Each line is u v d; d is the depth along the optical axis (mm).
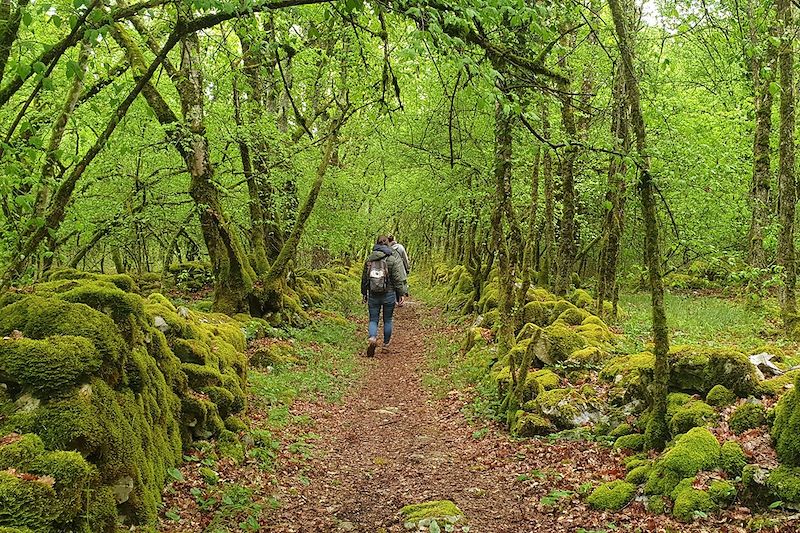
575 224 18375
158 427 5488
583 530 5211
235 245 14281
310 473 6832
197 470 5918
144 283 19375
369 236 31656
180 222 14195
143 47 12023
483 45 5516
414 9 4391
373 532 5359
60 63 9734
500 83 5613
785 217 12141
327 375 11688
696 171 10945
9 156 5574
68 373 4152
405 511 5738
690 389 7078
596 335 10664
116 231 12648
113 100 6109
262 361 11406
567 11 7867
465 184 16594
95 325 4598
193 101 12656
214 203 13586
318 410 9508
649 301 18719
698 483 5355
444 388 10945
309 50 12539
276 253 18781
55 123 8945
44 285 5902
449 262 34000
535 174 12086
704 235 15398
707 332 12844
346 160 23594
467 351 13070
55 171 9141
